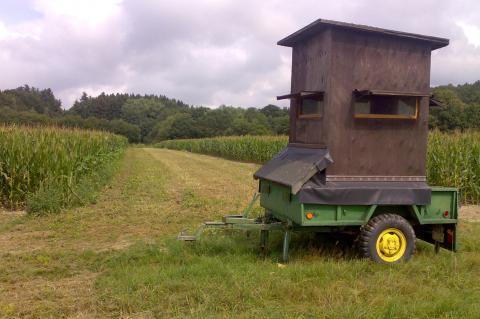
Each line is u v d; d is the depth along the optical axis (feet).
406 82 21.62
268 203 23.95
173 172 71.36
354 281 17.74
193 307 15.25
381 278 17.98
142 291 16.38
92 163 52.60
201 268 19.06
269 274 18.28
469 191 44.32
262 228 21.26
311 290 16.62
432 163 46.26
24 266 20.35
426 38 21.40
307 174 19.86
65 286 17.74
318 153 20.98
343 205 20.17
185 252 21.95
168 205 37.93
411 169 21.70
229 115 330.13
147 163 93.50
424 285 17.72
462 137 47.85
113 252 22.66
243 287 16.52
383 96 21.18
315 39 22.12
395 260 20.59
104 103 440.04
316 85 21.93
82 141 53.21
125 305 15.35
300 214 19.75
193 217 32.89
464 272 19.31
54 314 14.96
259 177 24.63
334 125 20.56
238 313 14.82
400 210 21.75
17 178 37.14
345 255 21.83
